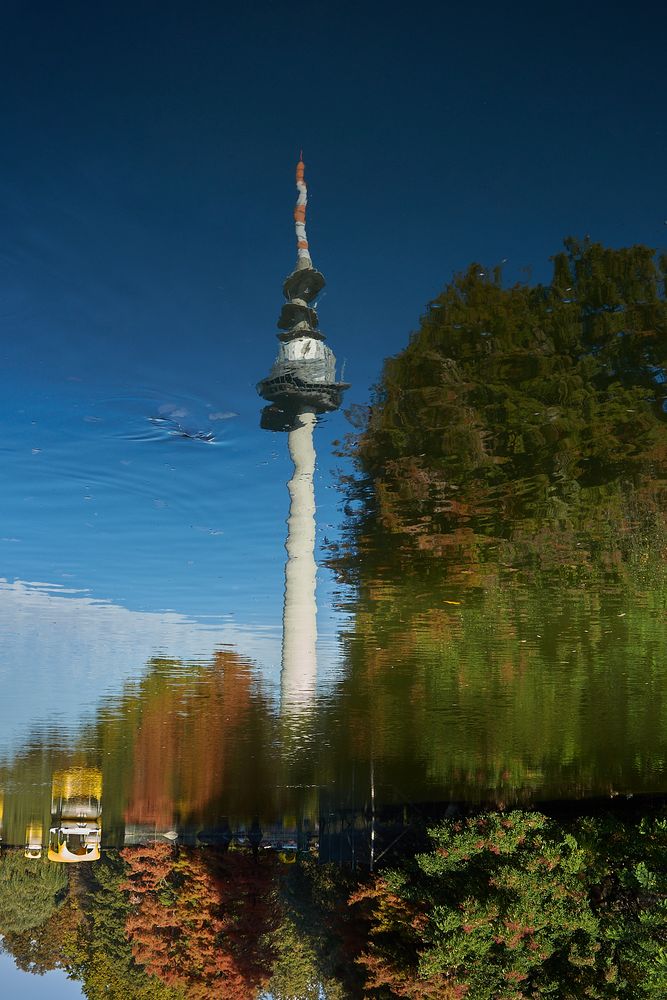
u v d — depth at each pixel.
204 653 12.27
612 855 18.08
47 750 19.80
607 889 18.61
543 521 10.03
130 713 15.84
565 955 17.52
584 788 29.02
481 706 16.31
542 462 9.52
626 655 13.37
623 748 21.00
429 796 31.64
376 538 10.62
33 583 11.00
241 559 11.04
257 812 38.81
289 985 30.91
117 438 10.76
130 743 18.91
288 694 14.55
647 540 10.02
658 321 8.78
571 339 9.04
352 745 19.98
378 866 29.70
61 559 10.95
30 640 11.83
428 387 9.59
